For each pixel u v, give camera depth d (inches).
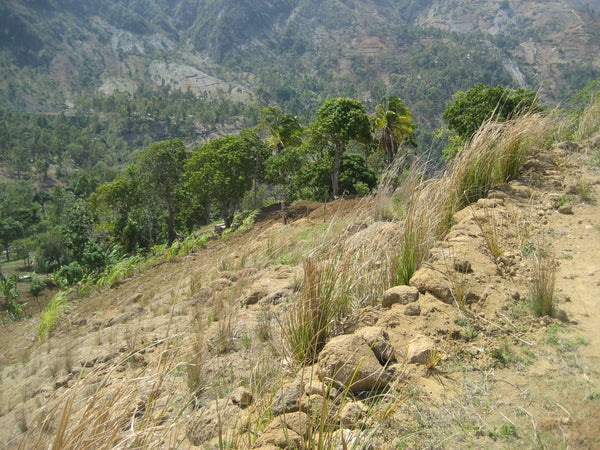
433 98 7140.8
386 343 120.7
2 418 182.5
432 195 190.4
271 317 175.5
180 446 110.0
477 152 219.0
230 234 742.5
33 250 2659.9
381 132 1034.7
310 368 126.3
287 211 741.3
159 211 1903.3
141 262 699.4
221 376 139.7
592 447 85.9
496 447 90.1
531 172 229.3
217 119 7214.6
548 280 132.5
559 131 298.5
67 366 219.5
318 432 98.1
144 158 1551.4
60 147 5585.6
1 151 5472.4
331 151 1101.7
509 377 108.7
